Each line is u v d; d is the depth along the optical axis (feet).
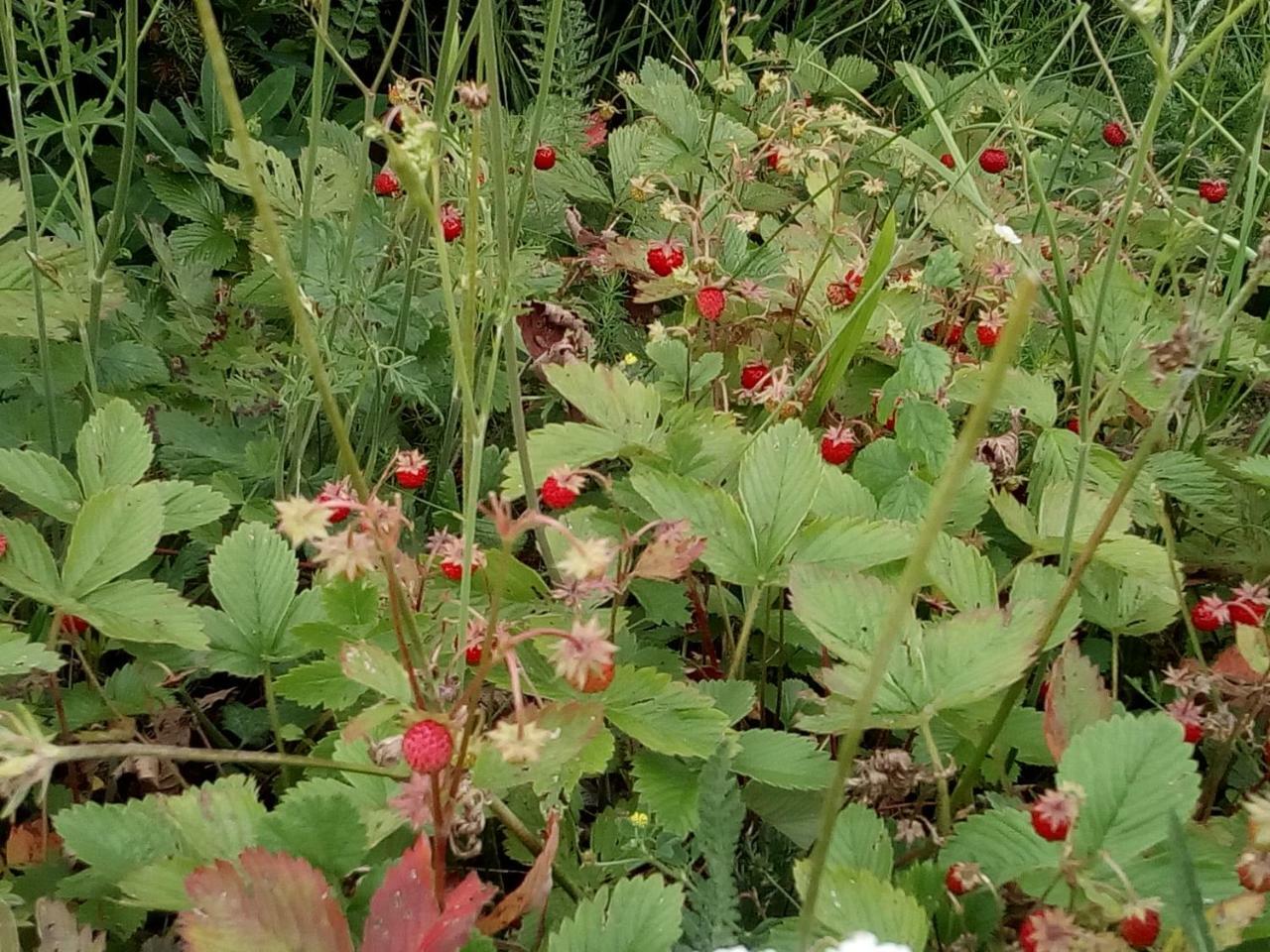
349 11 2.89
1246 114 2.76
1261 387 1.90
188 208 2.23
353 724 0.83
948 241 2.18
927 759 1.20
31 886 1.07
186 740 1.27
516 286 1.23
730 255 1.91
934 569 1.19
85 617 1.08
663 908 0.87
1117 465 1.52
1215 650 1.48
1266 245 0.90
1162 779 0.90
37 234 1.42
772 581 1.19
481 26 0.96
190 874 0.81
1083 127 2.77
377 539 0.81
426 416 1.85
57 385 1.57
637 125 2.30
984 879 0.90
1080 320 1.81
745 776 1.18
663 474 1.21
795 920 0.91
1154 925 0.82
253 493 1.55
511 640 0.79
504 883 1.22
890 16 2.98
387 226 1.82
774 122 2.38
